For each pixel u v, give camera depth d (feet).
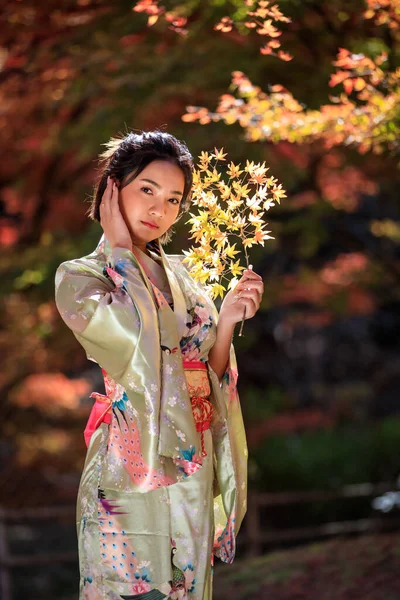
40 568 39.96
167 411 9.25
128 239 9.67
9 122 28.94
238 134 23.73
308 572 26.35
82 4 20.81
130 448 9.45
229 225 10.43
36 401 37.50
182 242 24.80
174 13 17.35
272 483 45.93
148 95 23.70
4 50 23.39
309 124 16.55
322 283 38.58
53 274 29.66
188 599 9.66
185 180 10.19
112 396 9.80
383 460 49.83
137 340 9.12
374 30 18.86
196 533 9.72
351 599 23.84
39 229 36.14
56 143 28.76
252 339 32.12
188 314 10.16
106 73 23.30
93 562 9.64
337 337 74.90
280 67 21.40
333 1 18.19
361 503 43.73
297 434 54.95
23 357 34.50
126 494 9.57
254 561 28.71
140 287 9.33
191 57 22.65
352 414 65.67
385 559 26.07
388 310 73.15
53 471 43.73
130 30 21.18
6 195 35.94
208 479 9.96
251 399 53.26
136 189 9.78
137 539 9.52
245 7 17.08
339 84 19.97
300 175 27.96
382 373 72.90
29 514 30.78
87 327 9.26
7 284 30.83
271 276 40.06
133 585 9.48
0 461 44.93
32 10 20.81
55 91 24.86
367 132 16.20
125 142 9.97
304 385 70.13
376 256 38.96
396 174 28.14
